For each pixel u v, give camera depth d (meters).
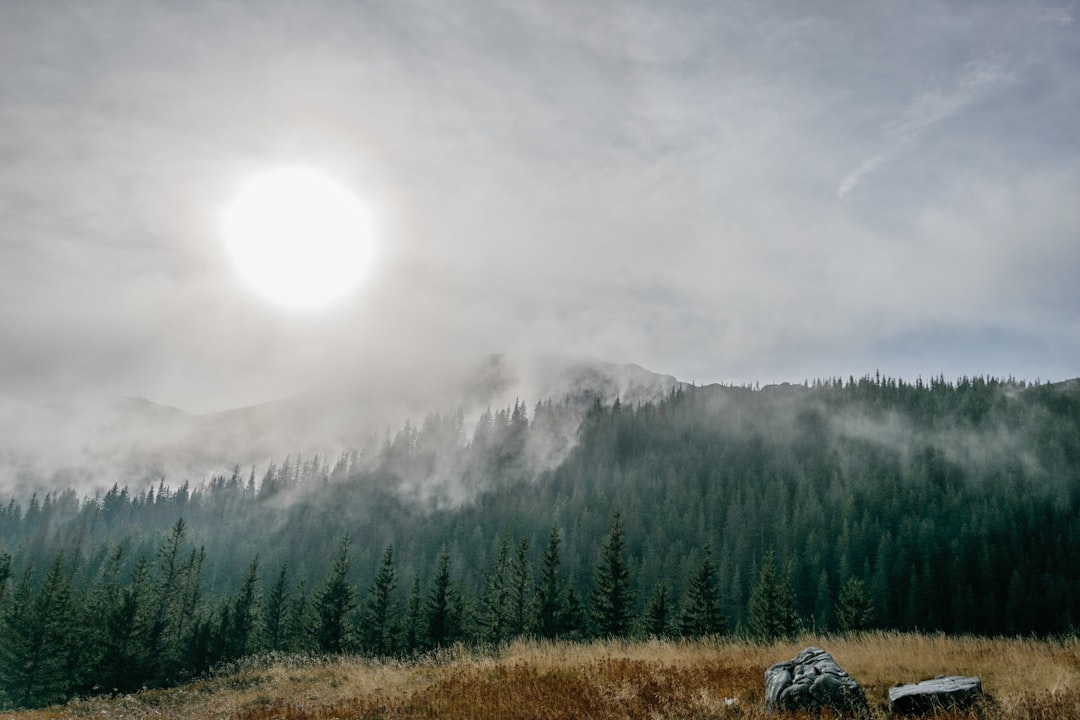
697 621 59.22
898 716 9.92
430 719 11.64
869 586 100.06
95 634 53.12
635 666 14.38
